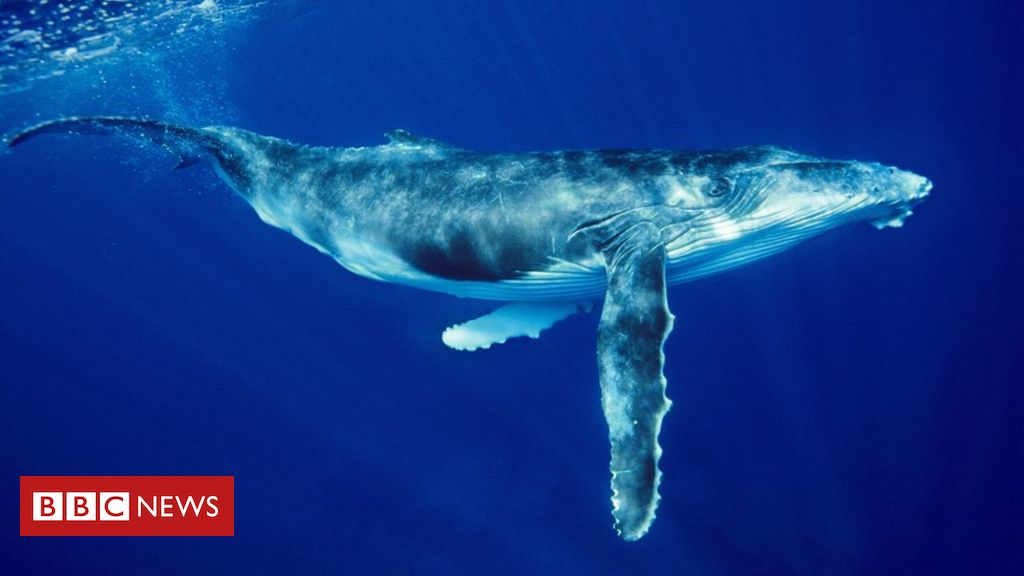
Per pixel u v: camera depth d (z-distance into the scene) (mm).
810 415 15555
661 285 6824
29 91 23797
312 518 16672
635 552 13867
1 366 27188
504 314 9695
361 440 18047
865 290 18469
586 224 7727
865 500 13742
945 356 16219
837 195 7426
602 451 15953
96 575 16484
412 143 9602
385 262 9312
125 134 11711
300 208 10117
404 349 20406
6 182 39938
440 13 43938
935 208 21047
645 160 8039
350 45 44656
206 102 31641
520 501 15555
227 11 24594
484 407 17781
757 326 17938
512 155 8648
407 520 15969
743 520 13883
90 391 23875
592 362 17547
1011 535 12383
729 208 7508
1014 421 14320
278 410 19844
